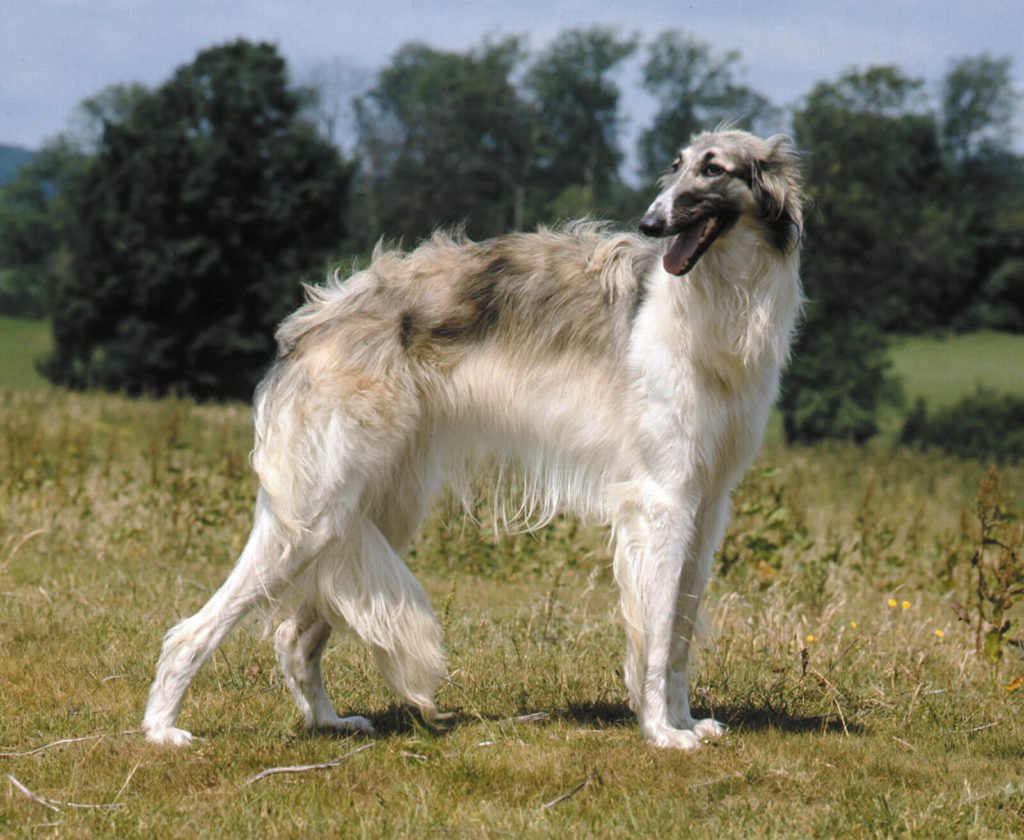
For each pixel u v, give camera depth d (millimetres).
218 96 47000
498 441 5859
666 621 5520
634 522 5547
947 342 73375
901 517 17312
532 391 5703
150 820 4539
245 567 5508
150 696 5496
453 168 59344
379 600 5547
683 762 5246
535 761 5223
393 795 4859
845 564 11367
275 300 45188
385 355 5594
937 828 4543
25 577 9203
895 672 7023
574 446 5703
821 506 17719
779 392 5996
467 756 5289
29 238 83688
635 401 5508
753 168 5301
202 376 44969
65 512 11844
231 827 4500
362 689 6633
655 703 5562
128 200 45562
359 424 5516
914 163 66875
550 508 6012
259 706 6191
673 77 58625
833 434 42688
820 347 43688
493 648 7539
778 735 5766
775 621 8133
